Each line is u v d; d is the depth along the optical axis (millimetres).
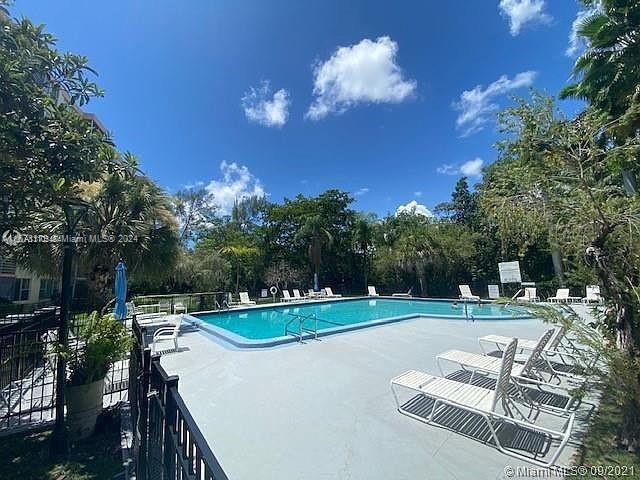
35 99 2951
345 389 4734
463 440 3283
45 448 3381
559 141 3359
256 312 15172
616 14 10852
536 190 3461
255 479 2664
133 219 8211
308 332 8867
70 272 3455
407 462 2898
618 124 3383
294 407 4102
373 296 21500
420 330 9336
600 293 3305
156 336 7523
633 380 2811
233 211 39531
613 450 2992
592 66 11867
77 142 3270
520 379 4613
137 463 2762
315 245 25844
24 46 3098
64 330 3383
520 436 3338
